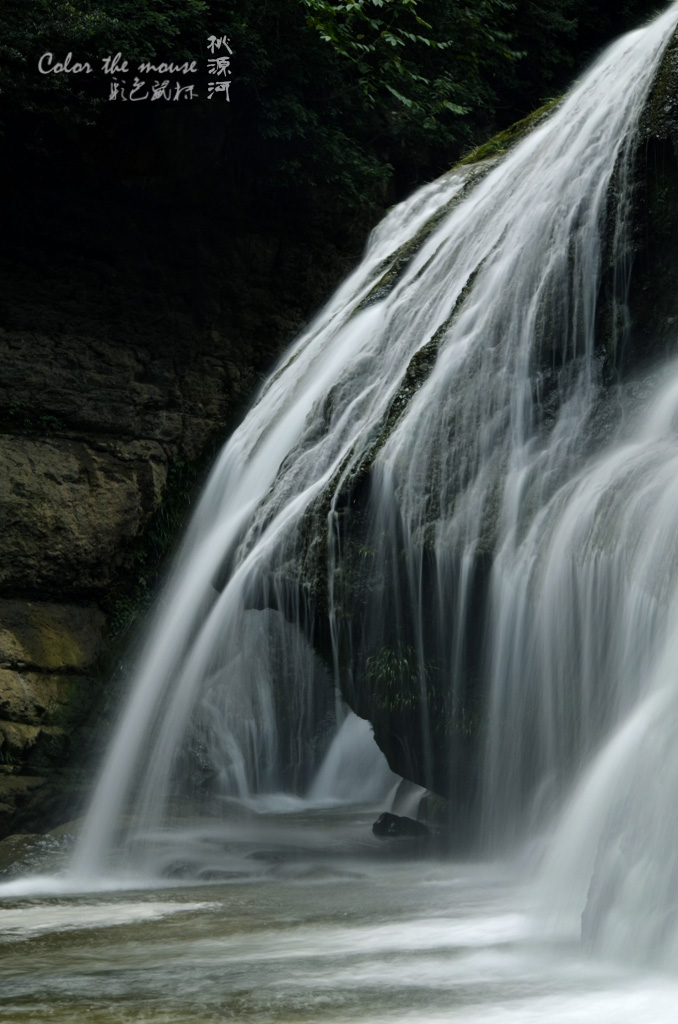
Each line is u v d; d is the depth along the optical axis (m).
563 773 9.37
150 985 6.05
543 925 7.28
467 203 14.33
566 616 9.40
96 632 16.70
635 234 10.70
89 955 7.11
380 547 11.11
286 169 18.34
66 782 15.26
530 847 9.53
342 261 19.70
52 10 16.31
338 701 18.56
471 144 21.80
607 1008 5.23
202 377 18.61
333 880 9.92
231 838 13.41
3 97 16.36
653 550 8.59
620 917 6.29
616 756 7.81
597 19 24.91
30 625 15.97
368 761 18.22
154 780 14.31
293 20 18.50
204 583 13.88
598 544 9.16
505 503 10.45
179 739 14.32
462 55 21.81
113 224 17.91
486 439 10.96
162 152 17.41
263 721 17.67
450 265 13.21
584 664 9.16
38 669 15.58
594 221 11.00
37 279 17.56
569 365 10.91
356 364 13.17
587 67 24.89
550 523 9.86
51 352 17.45
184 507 18.14
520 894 8.59
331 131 18.92
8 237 17.38
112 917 8.75
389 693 10.88
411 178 20.95
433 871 10.12
